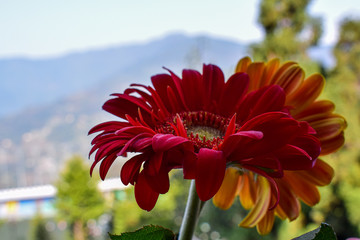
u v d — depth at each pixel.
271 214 0.43
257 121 0.36
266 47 6.16
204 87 0.49
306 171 0.43
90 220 4.38
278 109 0.43
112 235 0.35
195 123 0.48
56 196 4.57
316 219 4.23
